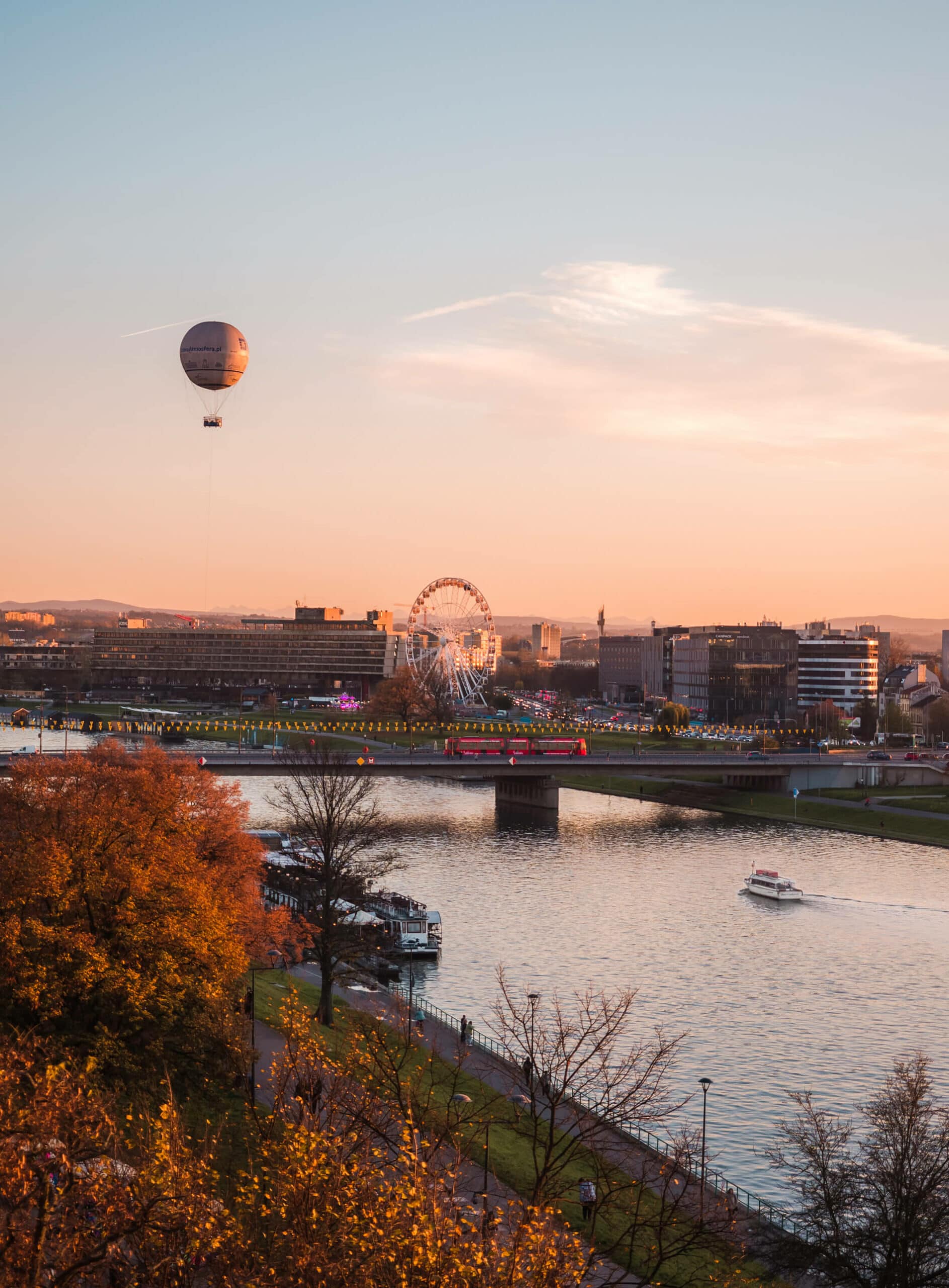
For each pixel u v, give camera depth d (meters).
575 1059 93.38
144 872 67.38
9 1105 37.25
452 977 120.31
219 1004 67.25
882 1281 58.31
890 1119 68.06
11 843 73.69
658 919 146.25
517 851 194.88
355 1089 46.59
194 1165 36.50
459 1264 33.84
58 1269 33.78
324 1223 34.50
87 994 61.91
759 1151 80.19
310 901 123.12
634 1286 45.94
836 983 119.56
